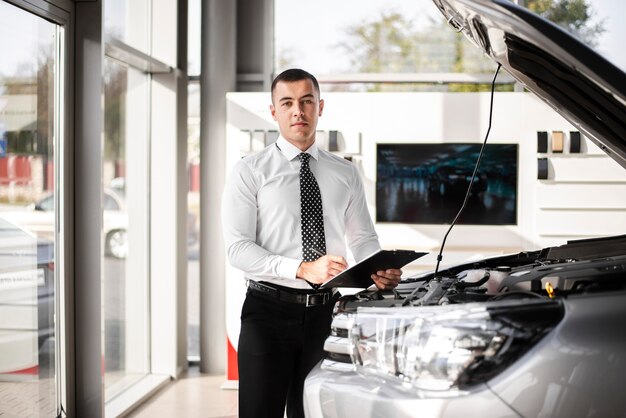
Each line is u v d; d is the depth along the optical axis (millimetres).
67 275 3658
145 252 5047
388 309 1732
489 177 4773
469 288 2158
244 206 2529
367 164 4828
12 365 3215
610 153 2354
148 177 5098
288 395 2547
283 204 2539
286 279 2467
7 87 3170
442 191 4809
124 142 4621
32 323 3398
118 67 4508
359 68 5242
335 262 2270
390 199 4836
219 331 5188
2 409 3131
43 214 3494
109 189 4367
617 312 1563
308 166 2584
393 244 4828
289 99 2521
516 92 4766
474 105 4770
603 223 4703
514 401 1525
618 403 1522
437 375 1587
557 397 1519
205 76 5090
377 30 5223
